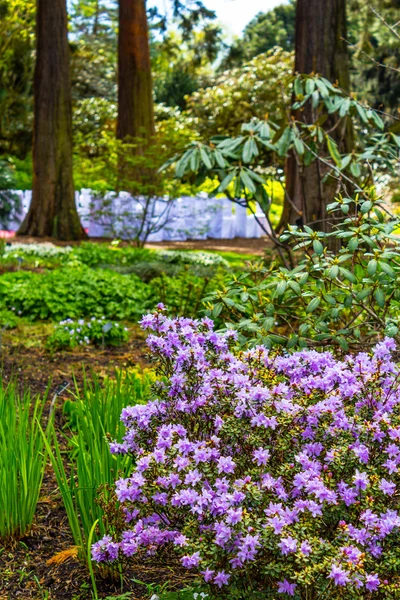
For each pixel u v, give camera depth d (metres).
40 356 7.05
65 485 3.20
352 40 33.06
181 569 3.17
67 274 9.55
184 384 2.96
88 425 3.64
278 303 4.08
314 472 2.49
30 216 18.73
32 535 3.48
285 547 2.28
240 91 28.47
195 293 8.85
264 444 2.73
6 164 19.94
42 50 18.48
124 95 21.53
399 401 2.82
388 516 2.42
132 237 19.47
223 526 2.36
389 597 2.35
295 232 3.96
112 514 2.88
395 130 6.13
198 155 5.54
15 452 3.45
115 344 7.77
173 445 2.73
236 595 2.43
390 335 3.65
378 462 2.64
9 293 8.90
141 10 21.36
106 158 18.50
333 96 6.11
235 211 22.69
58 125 18.56
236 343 3.26
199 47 26.39
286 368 3.04
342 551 2.25
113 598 2.89
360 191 4.30
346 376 2.90
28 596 3.00
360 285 4.40
